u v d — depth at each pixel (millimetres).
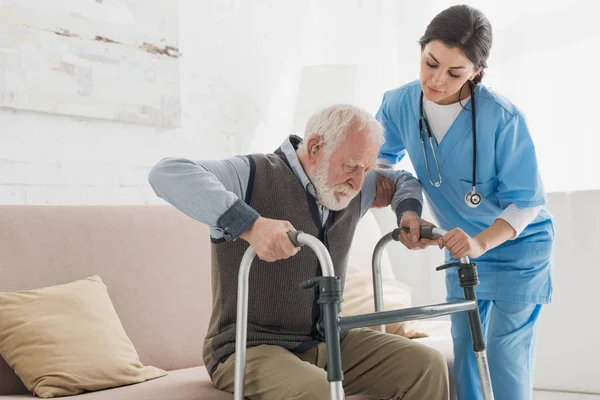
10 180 2256
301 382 1577
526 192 1899
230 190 1695
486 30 1789
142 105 2639
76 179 2445
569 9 3301
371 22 3791
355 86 3352
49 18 2328
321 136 1719
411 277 3500
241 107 3129
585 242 3133
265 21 3254
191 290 2342
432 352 1814
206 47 2953
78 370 1826
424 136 2021
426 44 1825
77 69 2416
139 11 2625
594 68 3258
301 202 1750
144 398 1721
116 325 2008
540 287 1987
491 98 1919
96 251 2141
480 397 2006
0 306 1857
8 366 1873
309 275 1753
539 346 3240
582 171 3287
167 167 1606
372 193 1974
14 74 2236
